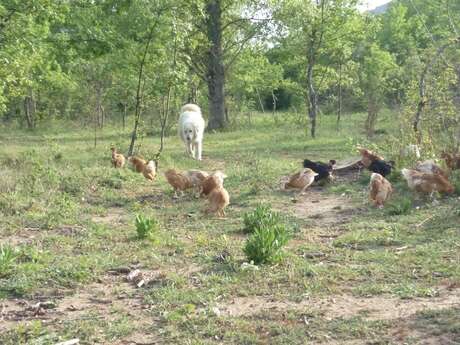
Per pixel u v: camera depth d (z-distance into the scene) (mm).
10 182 13102
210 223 10797
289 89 40594
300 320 6066
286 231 9055
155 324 6117
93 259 8320
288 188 13672
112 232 10117
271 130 33594
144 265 8172
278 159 20141
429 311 6090
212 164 19328
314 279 7320
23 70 18531
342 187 14000
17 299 6996
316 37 29359
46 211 11398
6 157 18438
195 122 20172
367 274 7527
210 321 6074
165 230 10273
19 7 15953
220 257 8320
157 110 30141
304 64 35906
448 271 7488
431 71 16375
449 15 21984
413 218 10469
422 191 11883
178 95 25859
